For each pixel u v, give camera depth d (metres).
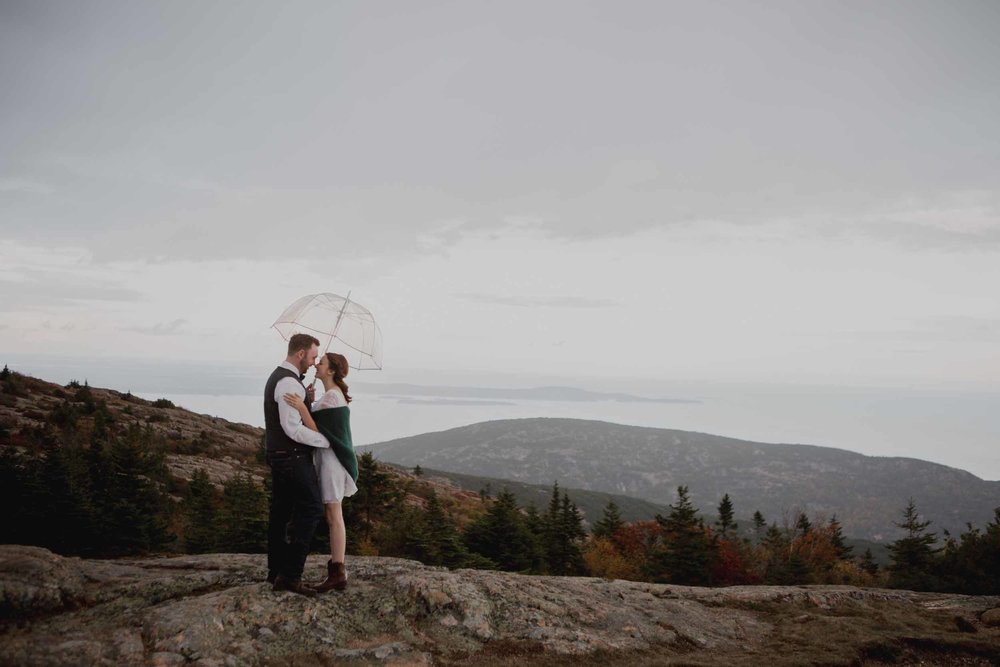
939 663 6.97
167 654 4.83
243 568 7.23
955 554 36.84
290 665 5.06
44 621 5.33
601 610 7.32
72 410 66.06
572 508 53.97
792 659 6.46
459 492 108.31
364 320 6.40
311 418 5.91
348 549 35.69
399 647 5.59
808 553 69.56
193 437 75.38
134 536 32.19
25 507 28.48
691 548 50.22
